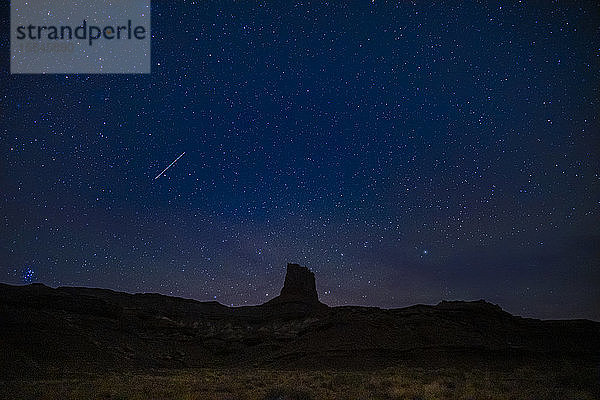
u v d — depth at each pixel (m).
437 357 52.53
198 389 24.56
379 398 20.45
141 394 21.97
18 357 39.03
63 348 46.31
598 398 20.52
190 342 78.62
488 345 56.34
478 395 20.86
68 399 20.50
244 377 36.06
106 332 65.62
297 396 19.92
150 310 85.75
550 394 20.78
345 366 52.56
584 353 60.22
